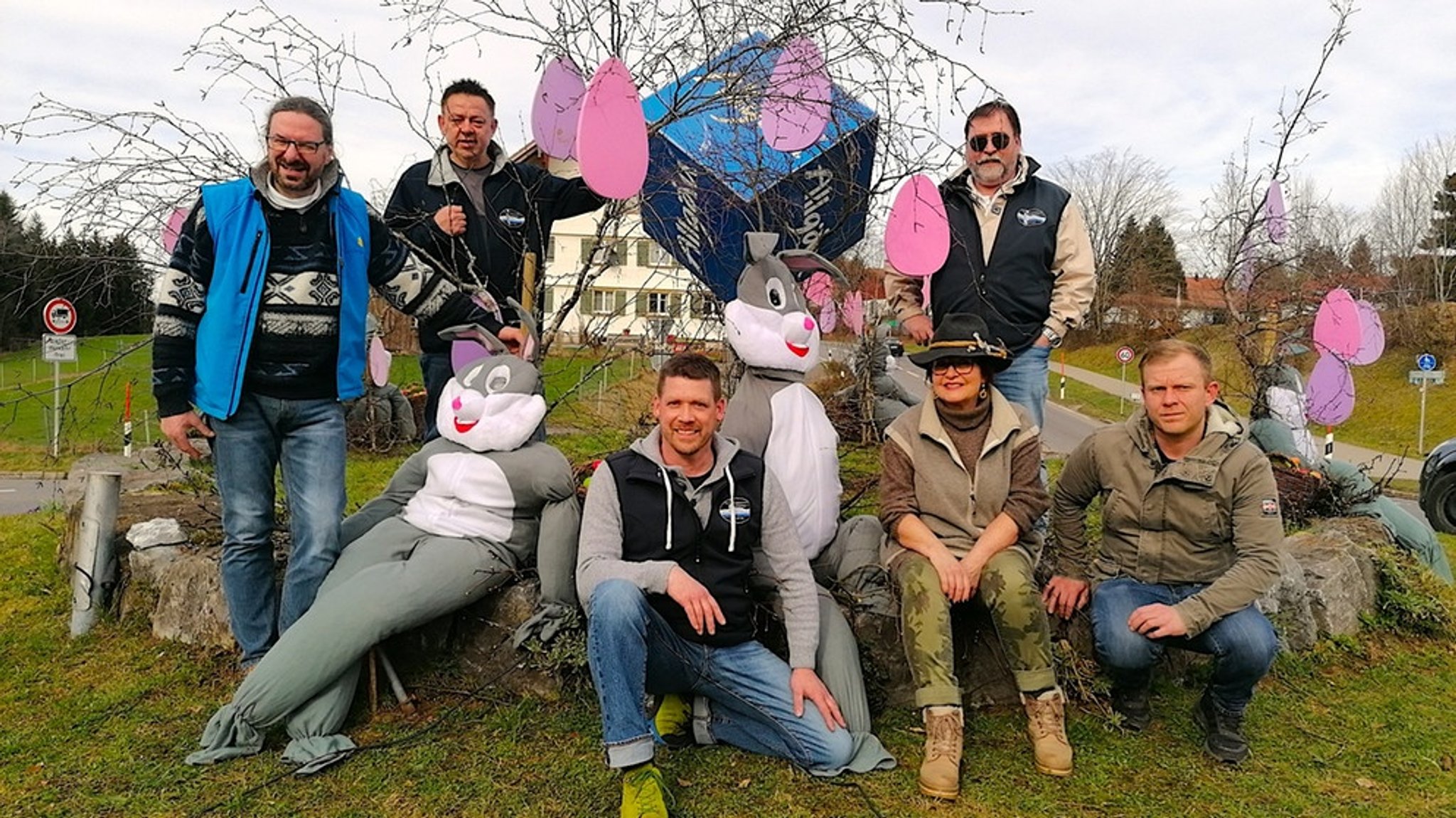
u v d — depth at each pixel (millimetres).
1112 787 2682
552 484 3102
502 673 3152
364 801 2531
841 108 3795
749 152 3936
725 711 2842
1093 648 3230
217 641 3500
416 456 3408
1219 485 2906
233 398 2947
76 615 3785
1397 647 3928
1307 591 3791
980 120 3789
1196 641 2846
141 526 4027
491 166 4102
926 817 2502
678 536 2699
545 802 2533
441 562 2971
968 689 3146
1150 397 2951
